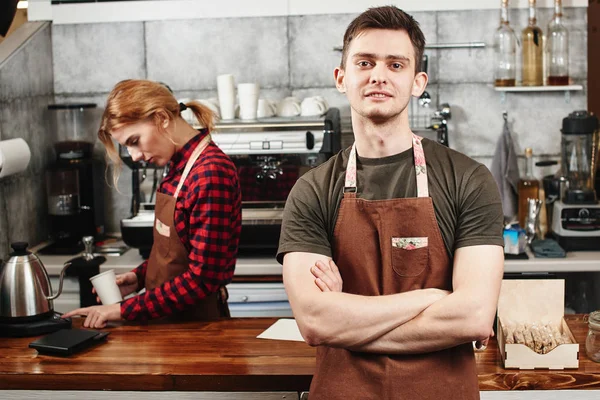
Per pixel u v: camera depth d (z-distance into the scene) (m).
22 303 2.40
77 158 4.04
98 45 4.27
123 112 2.46
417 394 1.68
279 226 3.66
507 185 3.99
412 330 1.66
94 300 3.73
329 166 1.81
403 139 1.72
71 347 2.21
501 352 2.10
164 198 2.56
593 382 2.01
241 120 3.79
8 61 3.72
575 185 3.84
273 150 3.64
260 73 4.20
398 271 1.72
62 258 3.86
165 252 2.58
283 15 4.15
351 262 1.74
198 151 2.55
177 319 2.54
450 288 1.74
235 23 4.18
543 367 2.04
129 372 2.07
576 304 4.03
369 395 1.71
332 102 4.19
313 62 4.17
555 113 4.14
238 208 2.57
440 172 1.71
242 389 2.05
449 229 1.71
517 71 4.12
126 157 3.83
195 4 4.18
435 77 4.14
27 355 2.23
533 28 3.96
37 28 4.13
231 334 2.37
